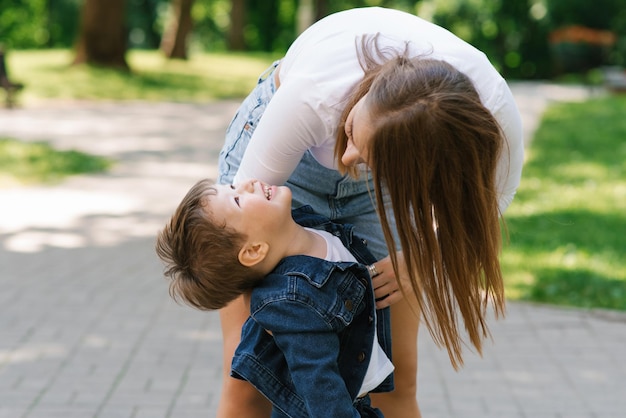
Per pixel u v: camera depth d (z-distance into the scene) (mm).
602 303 5836
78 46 21328
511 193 2635
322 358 2312
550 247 7316
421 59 2227
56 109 16812
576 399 4312
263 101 2701
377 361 2545
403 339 2873
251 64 26469
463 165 2098
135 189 9953
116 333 5262
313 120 2330
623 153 12758
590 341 5152
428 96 2078
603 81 25562
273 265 2432
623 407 4211
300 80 2342
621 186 10258
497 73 2400
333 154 2449
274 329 2350
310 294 2340
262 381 2465
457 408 4203
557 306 5809
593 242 7508
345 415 2268
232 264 2375
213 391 4391
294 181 2750
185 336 5230
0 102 17125
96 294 6055
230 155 2811
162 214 8703
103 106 17672
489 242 2195
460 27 33375
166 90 20109
